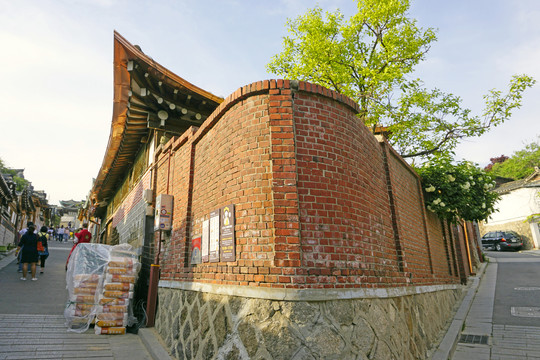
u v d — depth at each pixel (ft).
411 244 21.22
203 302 15.05
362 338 12.79
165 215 21.88
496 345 20.56
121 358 15.85
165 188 24.23
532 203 92.79
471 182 28.17
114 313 20.17
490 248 88.07
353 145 15.94
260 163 13.99
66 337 18.26
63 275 38.75
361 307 13.41
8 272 37.99
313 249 13.01
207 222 16.53
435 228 29.53
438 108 31.99
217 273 14.79
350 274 13.57
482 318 26.30
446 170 27.94
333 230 13.66
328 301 12.52
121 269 21.17
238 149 14.93
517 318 25.46
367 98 32.14
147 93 26.86
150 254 25.40
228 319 13.14
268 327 11.89
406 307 17.21
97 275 20.93
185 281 17.79
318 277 12.69
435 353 18.28
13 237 84.99
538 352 18.85
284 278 12.32
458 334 22.36
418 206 25.62
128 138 34.24
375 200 17.11
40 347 16.28
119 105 27.73
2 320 19.92
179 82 26.23
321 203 13.78
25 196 103.14
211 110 30.17
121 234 39.19
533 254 71.15
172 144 24.06
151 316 20.52
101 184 49.16
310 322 11.86
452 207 27.09
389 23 33.35
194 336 14.82
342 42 34.96
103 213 68.03
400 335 15.25
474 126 31.40
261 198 13.53
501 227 102.17
